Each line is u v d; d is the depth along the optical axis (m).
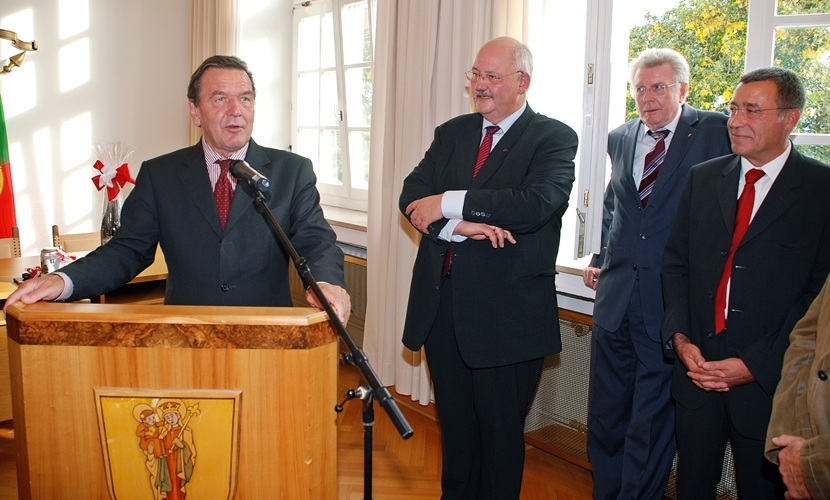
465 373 2.17
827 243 1.65
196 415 1.20
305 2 4.74
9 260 3.34
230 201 1.78
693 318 1.84
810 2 2.19
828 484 1.26
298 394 1.20
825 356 1.34
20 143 4.65
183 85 5.27
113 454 1.21
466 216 1.94
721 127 2.09
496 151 2.07
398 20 3.24
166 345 1.19
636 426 2.21
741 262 1.73
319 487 1.24
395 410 1.06
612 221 2.34
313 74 4.75
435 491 2.55
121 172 3.12
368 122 4.24
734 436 1.78
